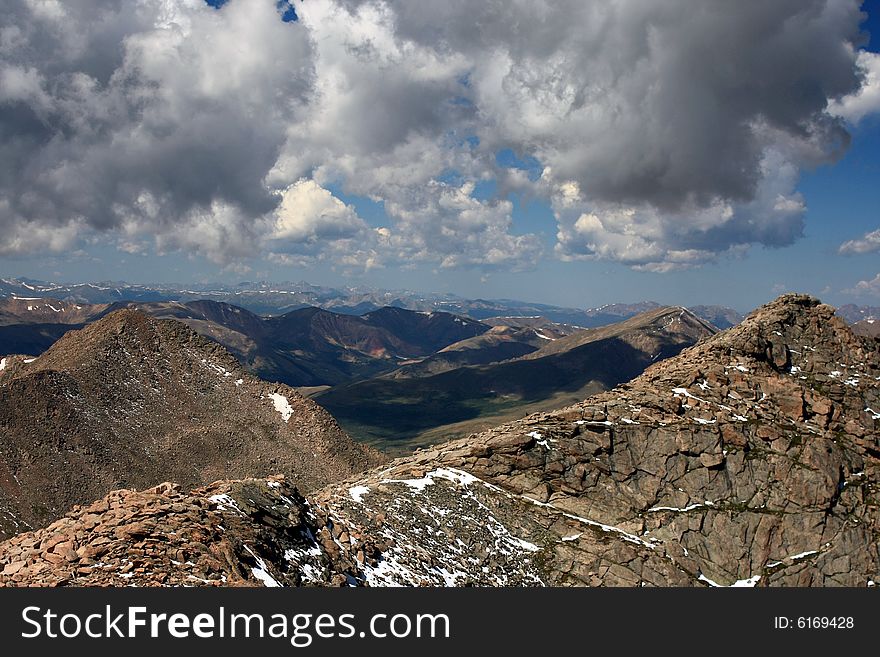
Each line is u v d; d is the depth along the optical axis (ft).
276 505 182.50
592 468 275.59
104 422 549.54
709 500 274.36
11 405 518.37
